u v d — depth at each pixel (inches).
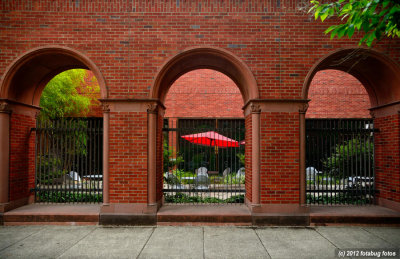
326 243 188.1
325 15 156.3
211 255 168.6
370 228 219.8
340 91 547.8
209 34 237.5
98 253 171.2
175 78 280.5
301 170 229.3
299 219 225.0
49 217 229.6
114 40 237.0
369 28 141.9
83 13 237.5
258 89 233.5
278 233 208.4
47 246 182.4
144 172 231.0
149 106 232.5
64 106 453.4
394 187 239.9
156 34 237.5
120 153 231.9
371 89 271.9
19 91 252.7
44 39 235.9
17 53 234.7
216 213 229.8
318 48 235.3
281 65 235.3
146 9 238.7
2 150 233.5
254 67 235.5
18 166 251.3
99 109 525.0
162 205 261.4
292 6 238.2
